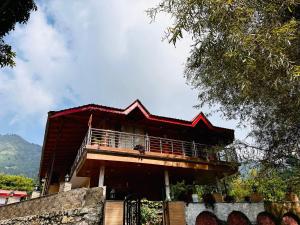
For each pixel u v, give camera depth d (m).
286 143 7.28
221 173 15.25
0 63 10.10
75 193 7.11
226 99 8.41
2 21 10.01
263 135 7.88
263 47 4.64
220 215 5.83
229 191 13.39
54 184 21.39
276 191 8.64
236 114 8.48
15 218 8.97
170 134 16.66
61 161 20.73
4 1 9.90
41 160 19.17
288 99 6.00
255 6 5.28
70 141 17.34
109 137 14.00
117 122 14.95
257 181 8.41
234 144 8.36
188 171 15.03
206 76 8.21
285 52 5.14
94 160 12.20
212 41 6.31
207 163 14.38
